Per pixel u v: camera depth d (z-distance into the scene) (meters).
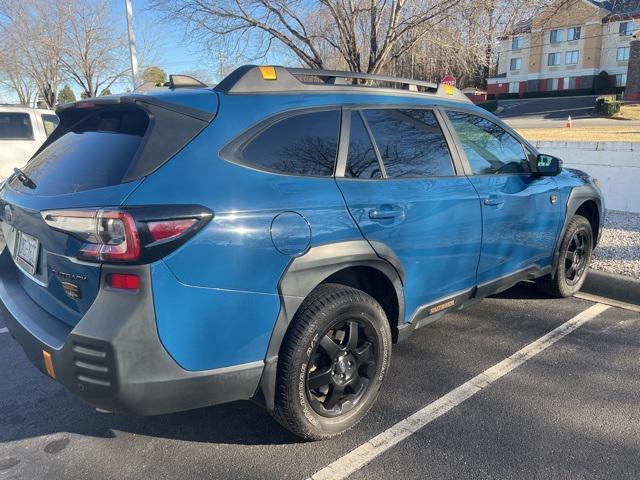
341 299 2.80
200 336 2.39
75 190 2.54
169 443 3.03
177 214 2.30
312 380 2.79
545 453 2.87
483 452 2.88
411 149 3.40
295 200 2.68
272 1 12.52
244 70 2.86
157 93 2.74
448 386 3.58
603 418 3.18
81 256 2.32
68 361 2.35
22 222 2.82
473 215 3.62
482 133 4.02
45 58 26.55
